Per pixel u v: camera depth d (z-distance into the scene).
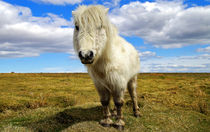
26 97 7.41
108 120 3.96
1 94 7.99
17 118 4.77
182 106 5.75
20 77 18.53
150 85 12.55
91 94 8.90
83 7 3.19
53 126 4.05
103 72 3.43
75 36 3.21
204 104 5.74
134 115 4.82
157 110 5.31
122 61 3.52
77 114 4.68
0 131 3.60
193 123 4.36
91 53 2.77
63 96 7.79
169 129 3.98
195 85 9.38
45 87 11.20
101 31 3.02
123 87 3.58
